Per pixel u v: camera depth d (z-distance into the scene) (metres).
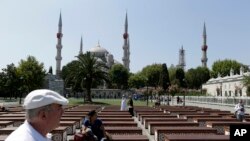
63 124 18.34
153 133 18.42
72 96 114.12
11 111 29.59
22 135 2.76
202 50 156.75
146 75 137.88
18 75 68.69
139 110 33.88
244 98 46.41
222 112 32.47
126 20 152.25
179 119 20.77
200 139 11.77
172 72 139.00
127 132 14.53
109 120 19.53
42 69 76.94
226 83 86.81
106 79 67.88
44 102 2.91
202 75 134.12
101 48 153.88
